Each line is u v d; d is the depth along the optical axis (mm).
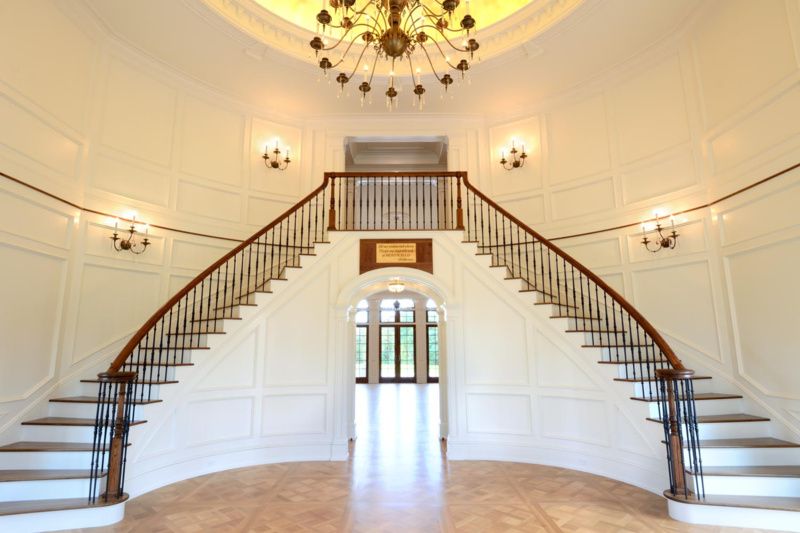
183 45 5750
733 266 4723
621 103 6234
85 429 4156
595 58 6078
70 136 4844
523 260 6910
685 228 5273
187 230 6188
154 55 5918
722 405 4523
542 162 7043
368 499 4035
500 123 7590
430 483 4477
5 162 4004
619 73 6266
